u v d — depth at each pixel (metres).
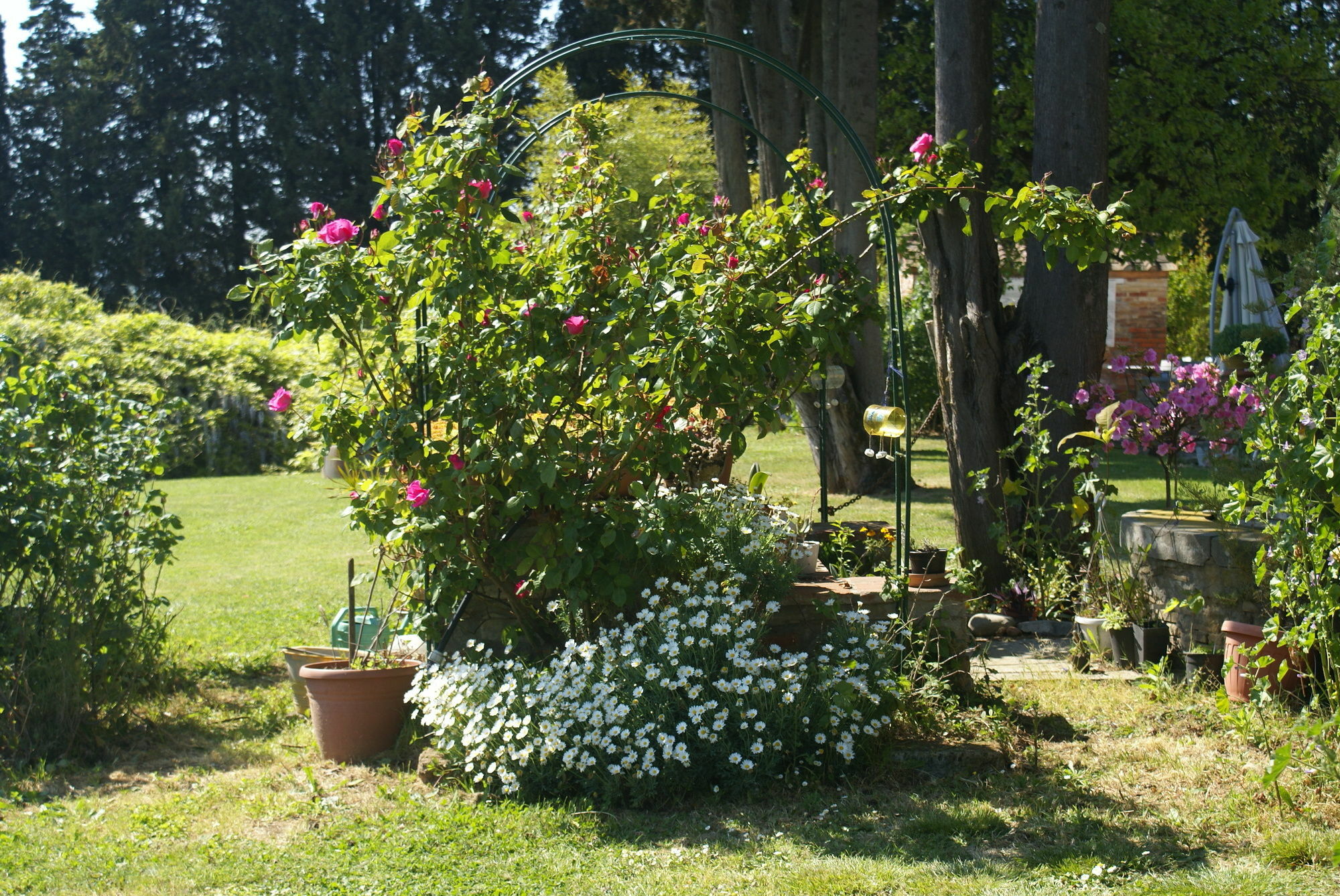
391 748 5.18
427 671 5.09
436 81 34.06
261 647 7.34
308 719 5.85
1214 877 3.59
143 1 36.50
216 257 35.81
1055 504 7.85
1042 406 8.08
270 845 4.11
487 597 5.24
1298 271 9.17
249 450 20.09
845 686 4.49
